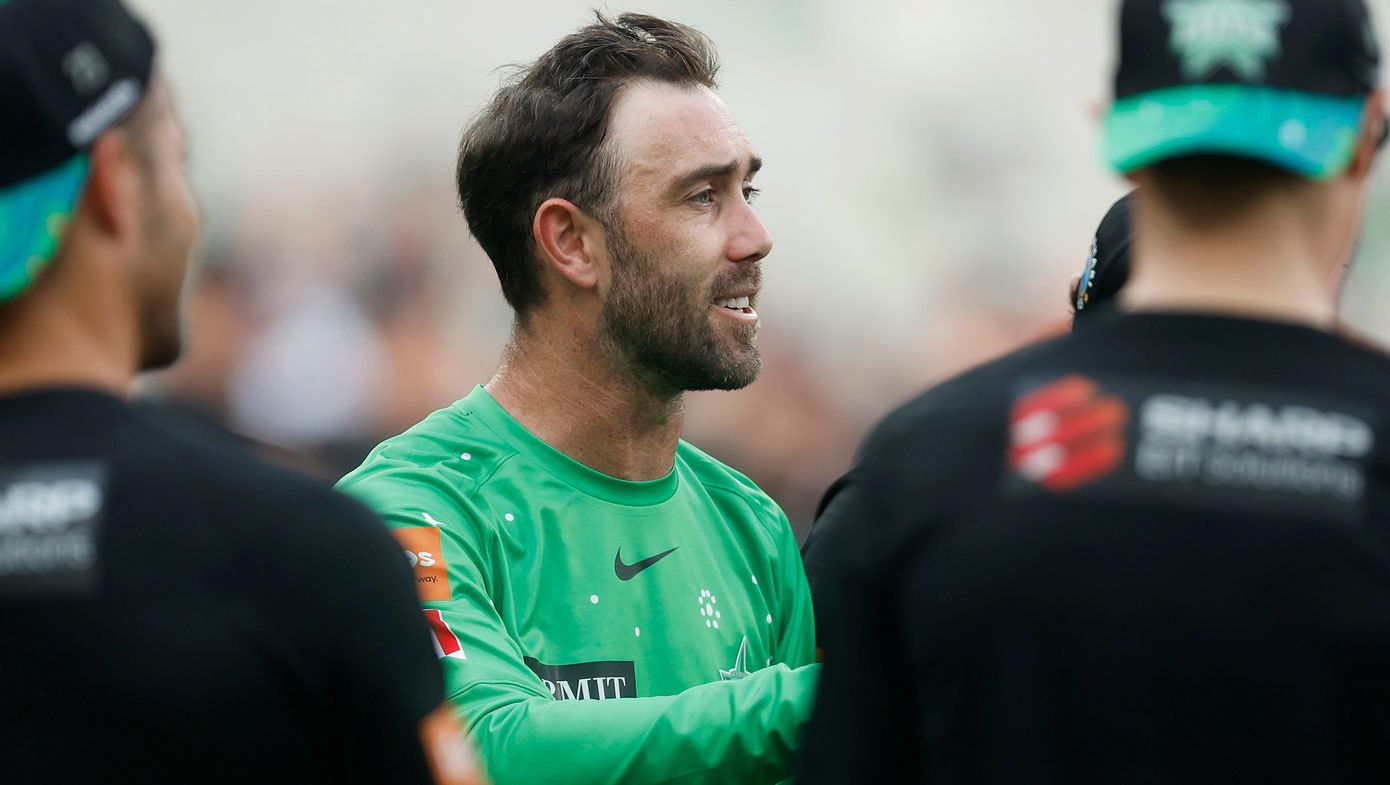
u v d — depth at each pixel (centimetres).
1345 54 544
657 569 963
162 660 509
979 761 535
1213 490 520
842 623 574
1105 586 519
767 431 3148
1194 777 510
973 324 3806
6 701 509
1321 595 506
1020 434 543
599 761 800
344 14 3741
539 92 963
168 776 508
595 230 949
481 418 973
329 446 2867
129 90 541
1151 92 546
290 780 523
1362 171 571
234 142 3503
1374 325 3562
